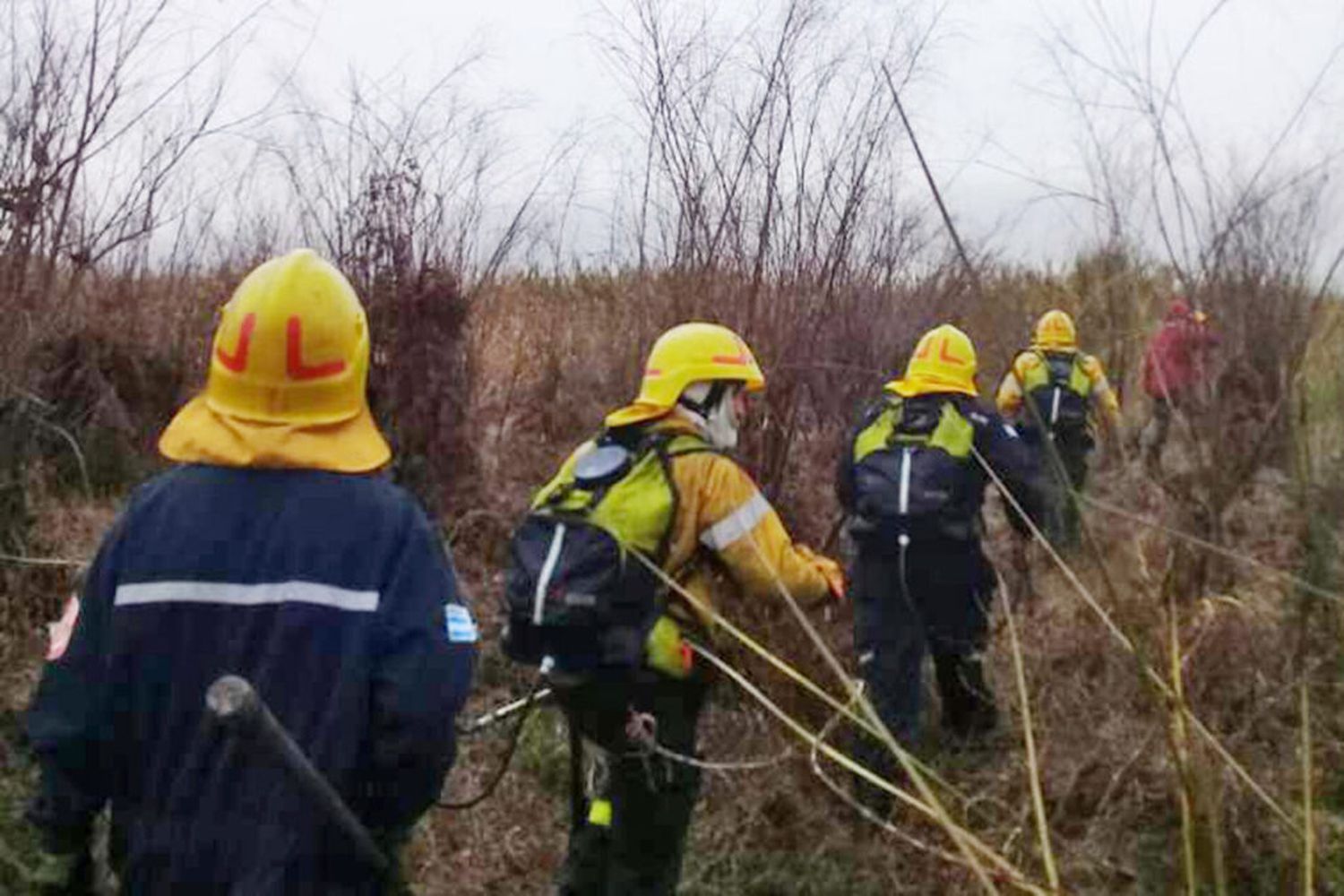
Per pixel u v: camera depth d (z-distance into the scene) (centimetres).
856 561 562
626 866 415
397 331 728
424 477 720
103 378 723
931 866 460
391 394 724
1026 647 467
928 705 621
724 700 556
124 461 718
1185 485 336
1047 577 545
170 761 249
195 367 751
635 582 404
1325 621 338
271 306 255
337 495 254
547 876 513
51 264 617
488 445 784
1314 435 317
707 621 411
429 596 253
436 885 502
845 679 318
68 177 612
